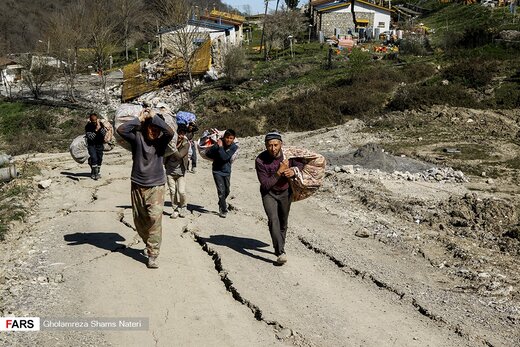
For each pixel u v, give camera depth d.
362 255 8.71
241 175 16.36
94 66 59.28
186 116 10.62
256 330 5.94
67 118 40.28
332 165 17.56
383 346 5.70
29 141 31.50
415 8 66.81
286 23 50.28
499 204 12.23
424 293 7.27
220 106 34.28
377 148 18.02
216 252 8.23
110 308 6.29
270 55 46.81
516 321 6.55
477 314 6.70
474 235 10.54
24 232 9.20
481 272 8.26
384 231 10.23
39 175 14.02
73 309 6.25
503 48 33.69
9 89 49.31
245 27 67.19
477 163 18.19
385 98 29.47
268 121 29.16
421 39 39.91
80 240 8.68
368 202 12.56
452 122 24.77
